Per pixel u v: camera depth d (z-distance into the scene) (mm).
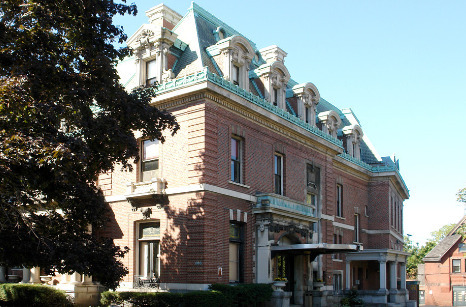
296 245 29016
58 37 19016
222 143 27531
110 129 19391
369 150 52531
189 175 26531
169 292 24578
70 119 18859
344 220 42875
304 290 33094
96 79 19531
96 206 21188
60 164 15922
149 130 21609
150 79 29531
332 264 38219
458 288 76062
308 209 33281
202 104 26672
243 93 28781
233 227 28281
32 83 16734
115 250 21156
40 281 32125
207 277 25281
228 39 28750
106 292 26188
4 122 16516
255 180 29797
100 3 19422
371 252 42156
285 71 33219
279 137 32469
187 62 29344
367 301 41812
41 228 20359
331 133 40594
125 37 20891
